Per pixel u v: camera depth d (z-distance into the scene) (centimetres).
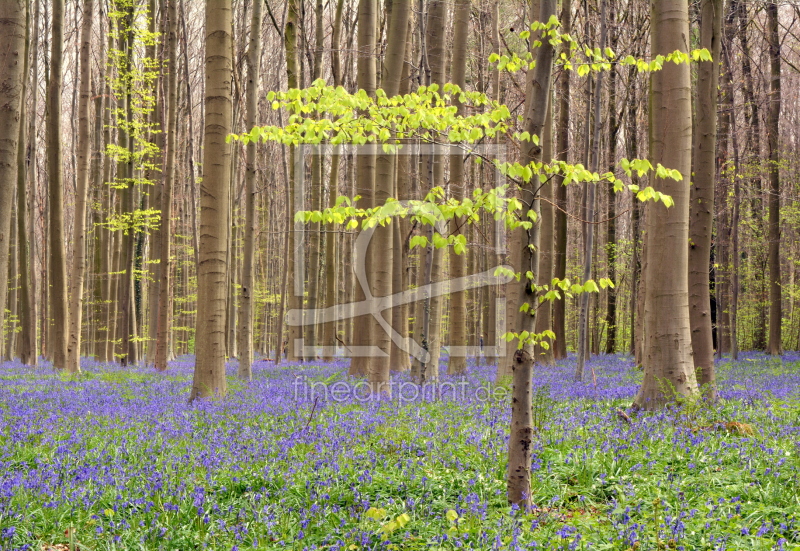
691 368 1050
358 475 683
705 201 1165
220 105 1315
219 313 1314
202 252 1317
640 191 573
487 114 630
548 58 584
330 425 933
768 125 2966
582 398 1195
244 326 1802
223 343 1324
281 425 980
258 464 736
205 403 1198
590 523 560
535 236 584
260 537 539
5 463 746
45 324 3769
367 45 1634
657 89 1062
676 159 1040
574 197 3061
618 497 617
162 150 2597
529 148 590
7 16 982
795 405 1109
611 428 870
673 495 608
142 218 2497
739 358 2653
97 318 2986
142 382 1798
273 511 585
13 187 1005
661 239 1055
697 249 1166
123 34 2419
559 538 519
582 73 660
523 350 592
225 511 592
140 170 2789
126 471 703
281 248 4225
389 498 631
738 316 3816
